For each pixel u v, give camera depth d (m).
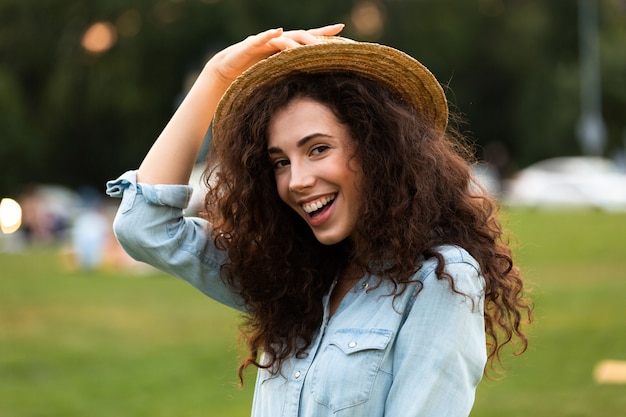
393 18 46.94
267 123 2.94
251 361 3.12
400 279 2.79
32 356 9.73
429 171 2.89
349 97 2.90
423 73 2.99
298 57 2.91
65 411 7.52
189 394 7.99
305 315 3.07
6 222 28.16
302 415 2.85
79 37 42.44
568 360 8.31
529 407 6.95
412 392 2.69
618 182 28.81
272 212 3.11
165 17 42.25
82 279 16.61
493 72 47.81
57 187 43.47
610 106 45.19
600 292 11.95
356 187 2.91
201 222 3.27
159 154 3.19
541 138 44.66
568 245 16.81
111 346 10.21
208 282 3.23
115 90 41.22
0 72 41.44
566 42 48.00
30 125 41.94
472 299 2.74
